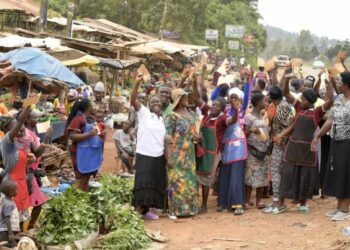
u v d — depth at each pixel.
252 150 10.48
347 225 8.83
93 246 8.43
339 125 9.03
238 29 86.06
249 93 11.30
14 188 7.80
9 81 17.27
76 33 39.81
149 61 39.88
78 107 10.35
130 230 8.68
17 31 26.81
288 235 8.73
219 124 10.57
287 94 10.30
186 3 63.91
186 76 11.91
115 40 36.09
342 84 9.07
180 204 10.27
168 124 10.27
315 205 10.57
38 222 8.78
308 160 9.77
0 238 7.77
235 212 10.30
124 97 27.16
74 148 10.39
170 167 10.20
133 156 14.07
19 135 8.16
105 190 10.13
